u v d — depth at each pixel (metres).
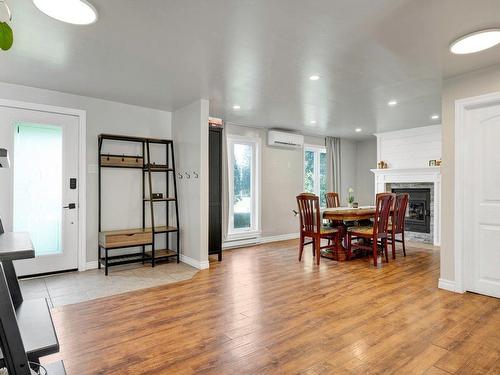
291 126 6.11
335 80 3.44
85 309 2.84
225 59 2.86
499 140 3.04
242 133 5.95
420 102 4.35
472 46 2.53
